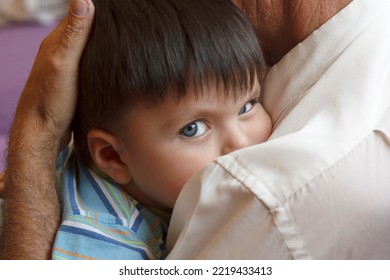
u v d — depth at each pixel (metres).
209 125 0.71
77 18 0.67
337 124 0.61
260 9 0.77
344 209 0.56
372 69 0.67
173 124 0.69
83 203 0.72
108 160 0.75
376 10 0.74
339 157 0.57
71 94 0.71
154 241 0.73
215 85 0.69
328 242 0.57
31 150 0.71
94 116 0.72
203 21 0.70
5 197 0.72
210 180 0.58
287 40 0.78
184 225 0.62
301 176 0.55
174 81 0.67
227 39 0.70
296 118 0.67
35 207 0.69
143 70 0.67
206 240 0.60
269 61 0.82
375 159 0.59
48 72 0.69
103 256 0.66
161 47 0.67
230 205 0.57
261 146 0.58
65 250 0.66
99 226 0.68
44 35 1.92
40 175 0.71
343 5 0.74
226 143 0.72
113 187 0.75
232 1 0.78
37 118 0.72
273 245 0.56
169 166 0.72
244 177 0.56
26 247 0.67
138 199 0.78
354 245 0.59
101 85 0.69
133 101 0.69
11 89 1.54
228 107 0.71
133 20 0.69
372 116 0.62
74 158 0.80
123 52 0.67
